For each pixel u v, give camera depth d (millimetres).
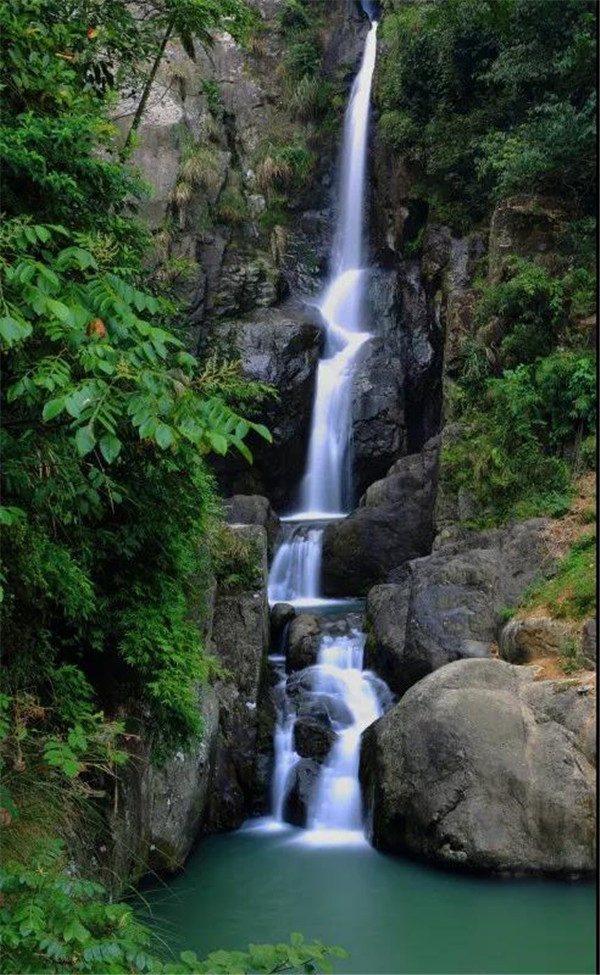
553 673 6582
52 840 3893
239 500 11453
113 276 2934
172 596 5406
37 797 4164
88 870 4422
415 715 6379
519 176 10375
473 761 5980
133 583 5172
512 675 6594
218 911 5312
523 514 8547
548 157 10008
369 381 13219
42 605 4512
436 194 13117
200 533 5867
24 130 4051
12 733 4070
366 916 5203
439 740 6141
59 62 4445
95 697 5215
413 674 7711
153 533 5176
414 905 5340
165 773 5801
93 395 2613
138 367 2785
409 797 6160
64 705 4504
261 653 8031
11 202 4090
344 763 7273
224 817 6945
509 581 7867
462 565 8055
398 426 13016
